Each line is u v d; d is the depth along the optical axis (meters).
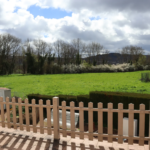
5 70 48.88
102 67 45.75
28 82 26.78
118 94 7.70
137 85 19.39
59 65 45.56
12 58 53.00
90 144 4.37
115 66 47.12
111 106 4.17
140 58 56.53
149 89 16.23
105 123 7.98
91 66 46.91
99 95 8.08
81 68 44.69
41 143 4.44
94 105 8.29
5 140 4.62
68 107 4.52
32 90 18.98
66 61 60.69
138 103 7.06
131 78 28.30
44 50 57.03
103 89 17.56
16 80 29.75
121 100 7.46
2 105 5.32
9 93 10.54
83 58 68.56
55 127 4.64
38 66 45.81
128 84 20.73
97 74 38.91
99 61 68.94
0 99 5.31
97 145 4.31
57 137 4.65
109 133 4.26
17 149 4.14
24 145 4.34
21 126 5.12
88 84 22.42
